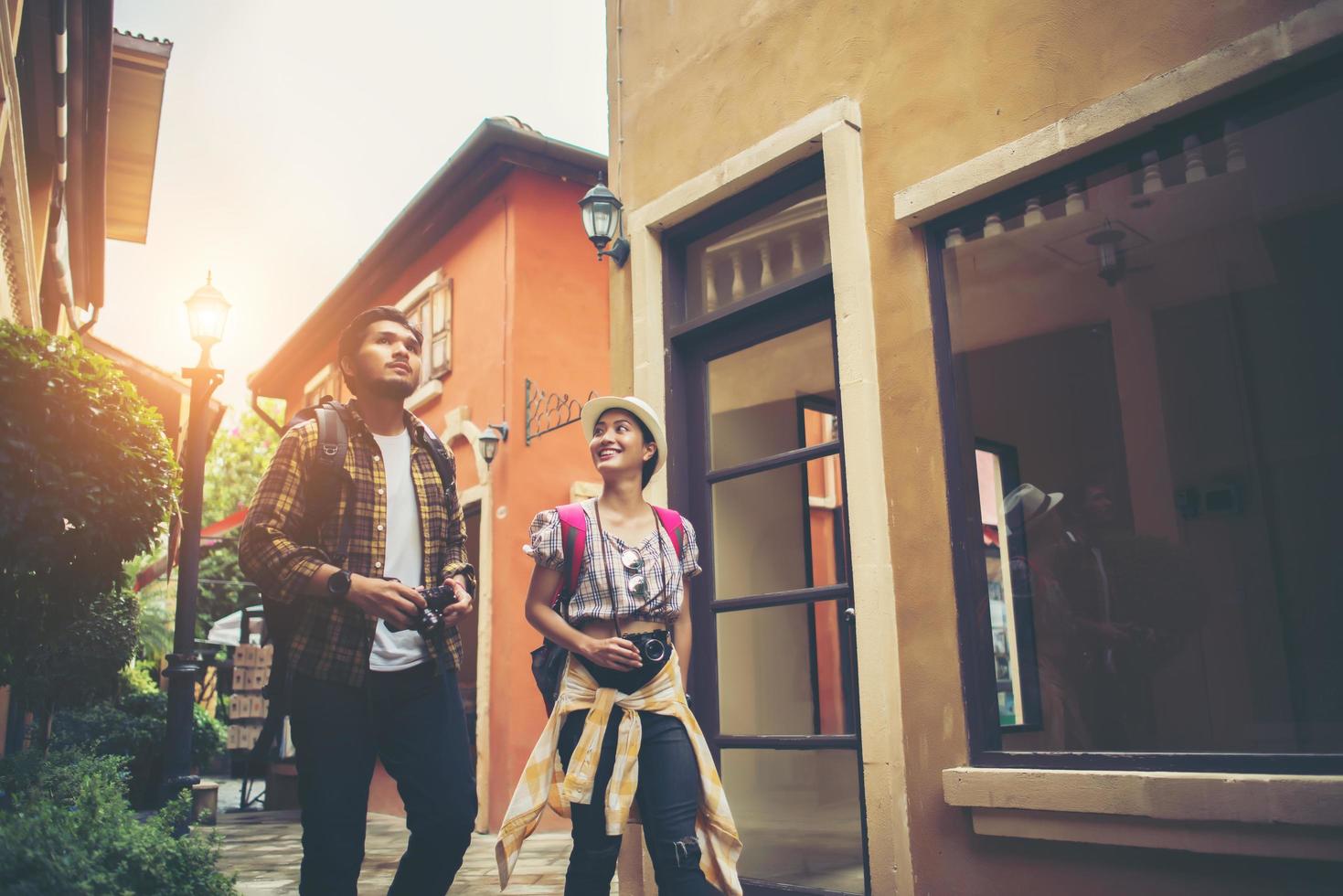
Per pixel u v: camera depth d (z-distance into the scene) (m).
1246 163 3.02
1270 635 2.95
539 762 2.76
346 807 2.56
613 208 5.06
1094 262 3.38
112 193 12.31
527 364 9.60
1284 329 3.03
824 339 4.21
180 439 15.08
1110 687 3.19
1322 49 2.75
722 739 4.32
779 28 4.44
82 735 10.27
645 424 3.07
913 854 3.42
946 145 3.68
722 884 2.70
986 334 3.60
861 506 3.69
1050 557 3.39
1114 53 3.23
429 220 11.19
